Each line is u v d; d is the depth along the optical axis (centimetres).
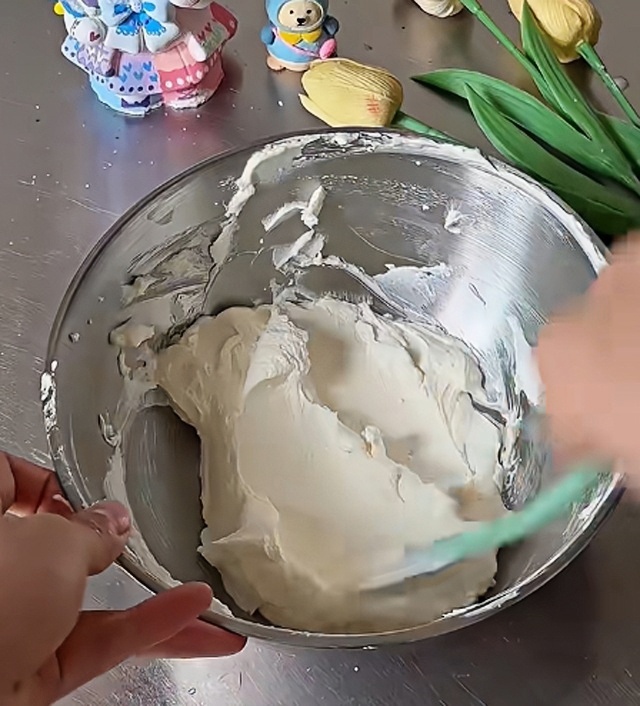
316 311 75
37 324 71
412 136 63
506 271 68
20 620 35
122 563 48
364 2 86
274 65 81
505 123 73
